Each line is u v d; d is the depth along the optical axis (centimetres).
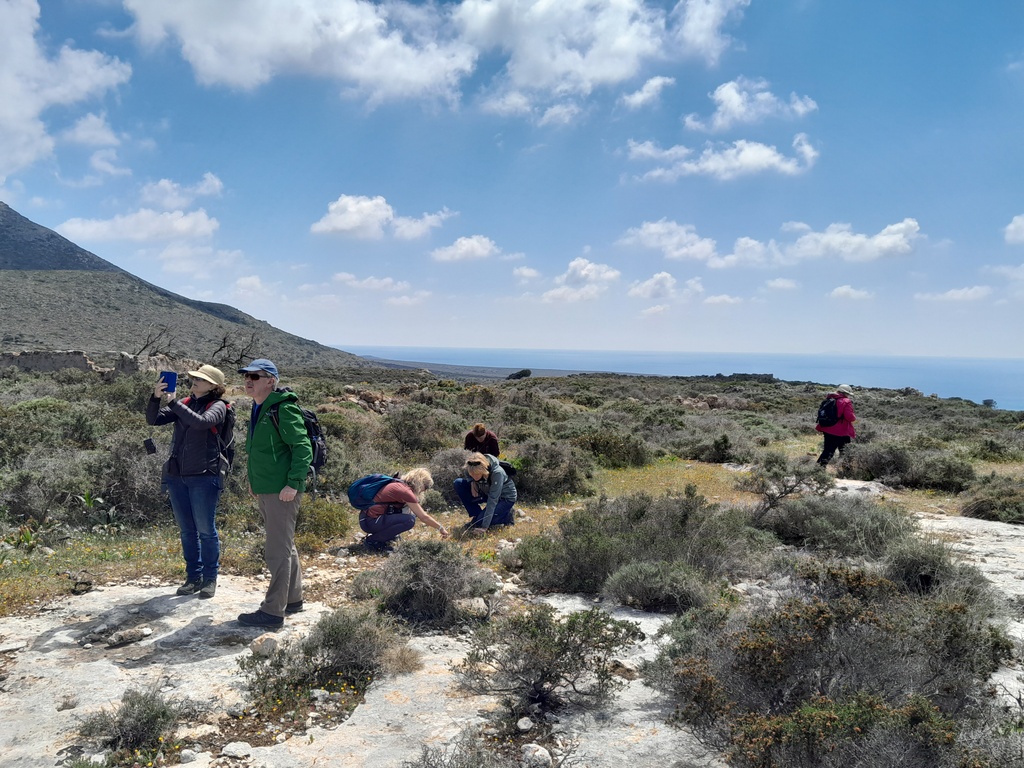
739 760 287
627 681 397
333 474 1004
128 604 490
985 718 304
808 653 323
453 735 328
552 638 377
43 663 393
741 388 5009
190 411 497
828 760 259
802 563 589
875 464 1283
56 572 570
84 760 294
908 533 682
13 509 770
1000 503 894
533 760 303
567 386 4934
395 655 409
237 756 305
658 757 308
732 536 675
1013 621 476
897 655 327
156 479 824
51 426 1184
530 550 636
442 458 1094
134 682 371
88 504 766
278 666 382
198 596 510
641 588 532
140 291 17912
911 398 4303
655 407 3077
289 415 459
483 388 2970
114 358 5806
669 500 780
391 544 702
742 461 1566
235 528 764
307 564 646
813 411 3272
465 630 478
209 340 16100
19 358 4438
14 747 306
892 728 260
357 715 348
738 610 458
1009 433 2062
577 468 1191
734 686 330
